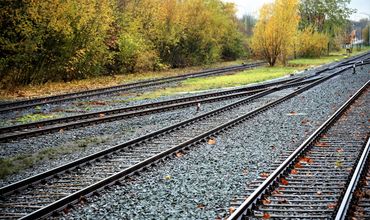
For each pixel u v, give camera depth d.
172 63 48.34
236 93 23.16
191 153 11.25
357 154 10.89
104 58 34.81
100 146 12.32
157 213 7.27
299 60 60.88
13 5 25.48
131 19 39.62
